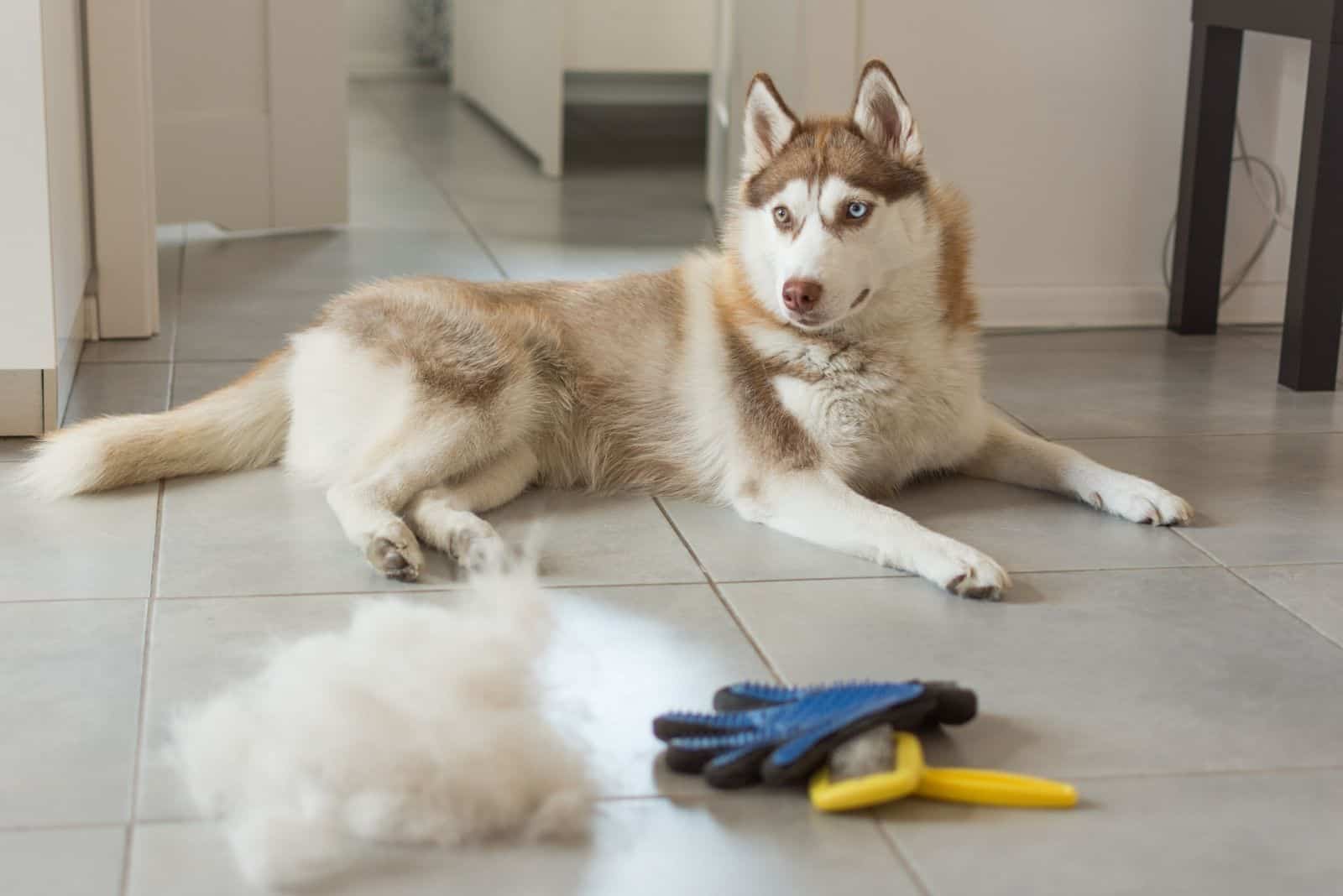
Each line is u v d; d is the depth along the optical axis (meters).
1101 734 1.72
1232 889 1.42
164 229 4.75
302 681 1.69
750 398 2.44
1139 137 3.82
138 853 1.45
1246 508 2.53
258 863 1.40
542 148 5.95
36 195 2.62
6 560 2.19
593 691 1.80
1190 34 3.76
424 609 1.95
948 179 3.77
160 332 3.56
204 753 1.58
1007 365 3.49
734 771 1.56
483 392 2.40
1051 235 3.86
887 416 2.41
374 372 2.40
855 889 1.41
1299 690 1.84
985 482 2.67
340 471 2.44
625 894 1.39
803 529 2.33
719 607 2.07
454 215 5.10
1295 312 3.26
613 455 2.59
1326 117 3.12
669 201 5.49
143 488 2.52
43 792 1.55
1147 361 3.55
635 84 8.05
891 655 1.92
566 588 2.14
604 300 2.59
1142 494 2.45
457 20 8.13
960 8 3.65
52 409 2.76
